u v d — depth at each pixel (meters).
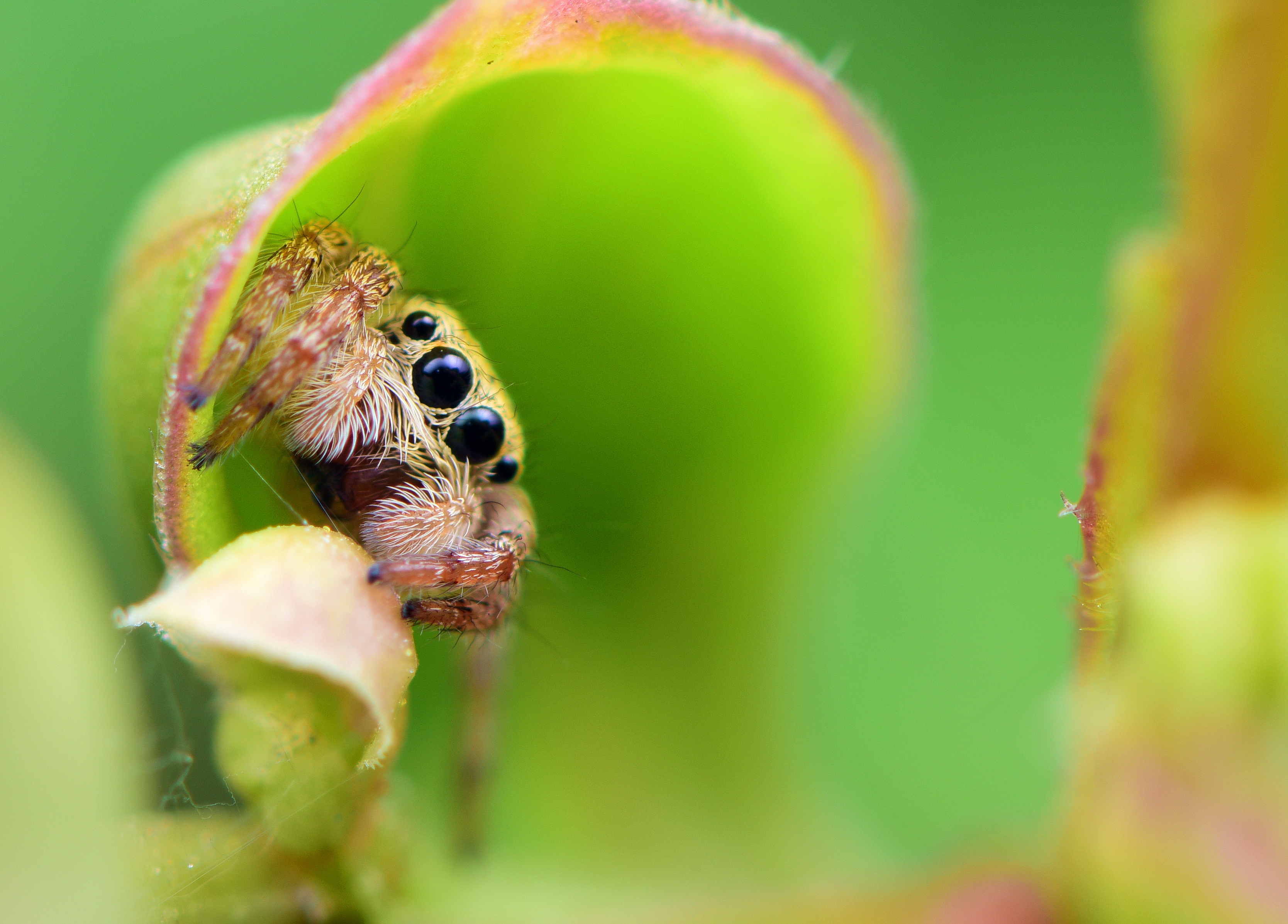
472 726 0.05
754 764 0.05
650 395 0.05
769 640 0.05
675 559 0.05
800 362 0.05
